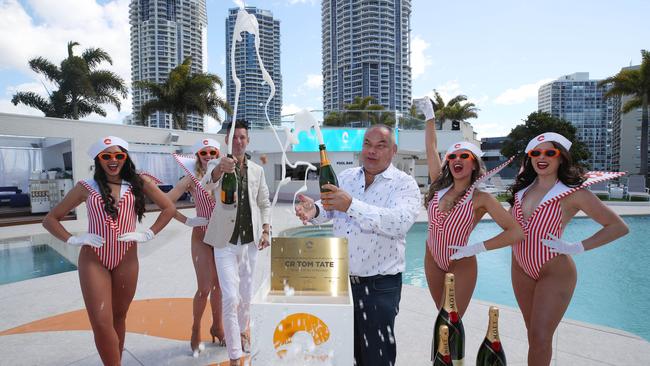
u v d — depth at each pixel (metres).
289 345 1.37
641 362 2.79
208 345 3.07
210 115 22.97
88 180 2.46
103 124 13.20
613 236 2.13
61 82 19.67
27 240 8.93
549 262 2.26
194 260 2.95
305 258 1.60
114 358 2.23
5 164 17.03
